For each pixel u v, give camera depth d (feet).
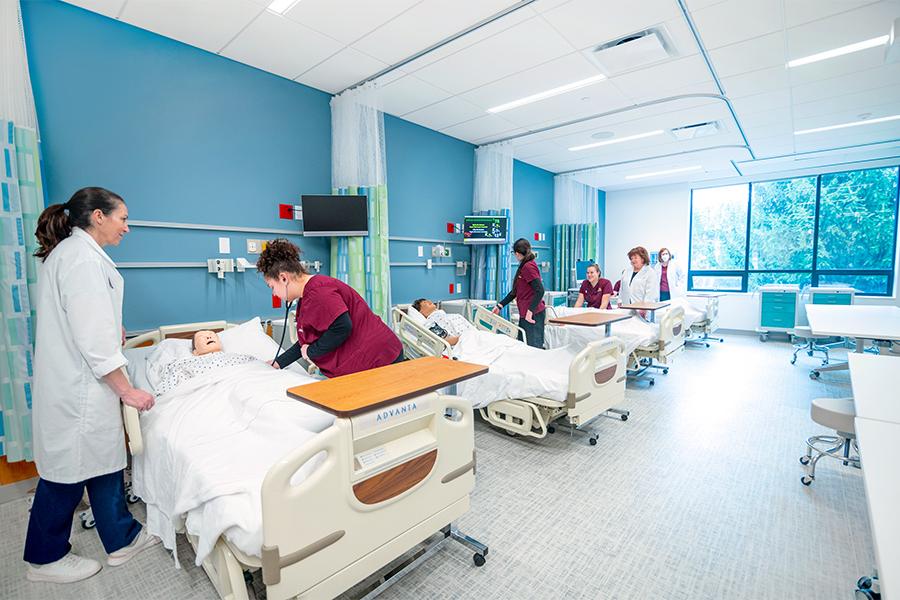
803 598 4.76
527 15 8.21
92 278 4.68
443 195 15.67
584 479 7.47
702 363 16.42
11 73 6.86
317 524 3.58
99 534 5.33
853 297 18.90
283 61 10.02
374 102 11.27
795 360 16.42
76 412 4.74
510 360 9.62
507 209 16.30
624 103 12.65
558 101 12.51
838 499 6.79
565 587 4.95
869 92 11.78
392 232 13.89
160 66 8.83
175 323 9.16
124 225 5.27
